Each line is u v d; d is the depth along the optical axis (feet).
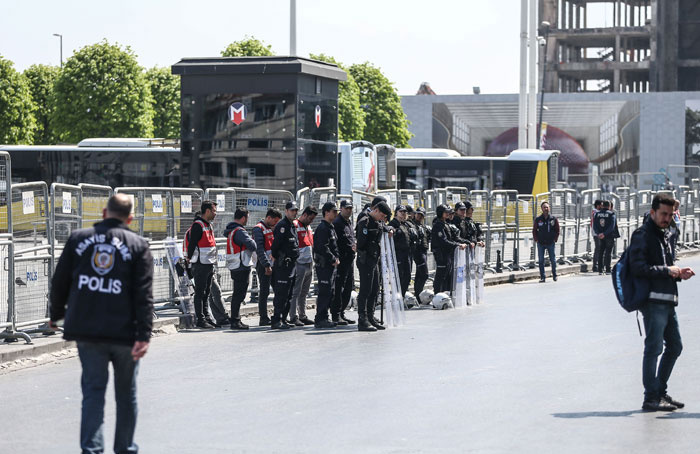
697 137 338.75
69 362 50.55
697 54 444.55
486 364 47.91
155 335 60.49
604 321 66.80
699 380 43.01
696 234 167.22
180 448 30.73
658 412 36.17
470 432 32.73
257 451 30.25
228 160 87.81
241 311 71.46
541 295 88.58
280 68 86.33
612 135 341.00
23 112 230.27
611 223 117.39
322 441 31.50
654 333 36.40
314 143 89.66
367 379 43.78
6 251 53.06
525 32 176.24
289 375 45.06
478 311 74.95
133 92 216.74
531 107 192.54
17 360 49.98
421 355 51.31
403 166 197.77
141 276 27.73
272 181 86.99
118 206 28.12
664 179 270.05
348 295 68.44
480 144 346.33
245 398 39.37
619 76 442.09
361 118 253.44
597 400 38.52
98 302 27.45
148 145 160.76
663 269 36.22
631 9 471.21
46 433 33.47
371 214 63.57
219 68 87.56
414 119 349.82
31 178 162.71
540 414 35.81
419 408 36.99
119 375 28.12
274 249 63.87
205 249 63.62
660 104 339.57
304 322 67.67
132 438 28.35
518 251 113.80
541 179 188.85
